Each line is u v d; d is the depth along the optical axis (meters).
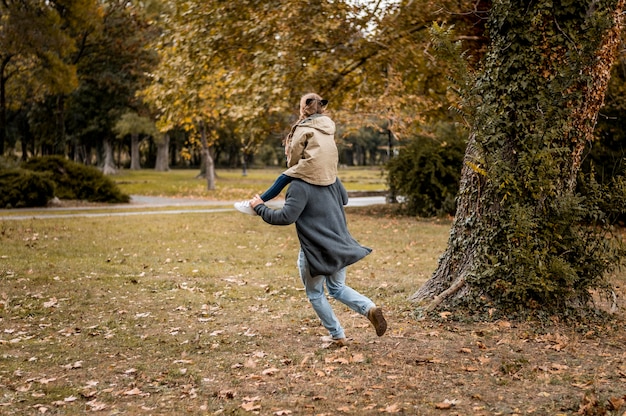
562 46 6.07
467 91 6.28
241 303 7.27
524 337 5.57
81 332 6.04
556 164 6.13
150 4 34.91
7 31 27.69
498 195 6.23
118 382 4.60
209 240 13.11
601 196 6.09
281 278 8.86
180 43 16.47
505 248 6.18
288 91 15.74
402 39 14.20
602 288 6.39
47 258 10.34
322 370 4.77
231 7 15.20
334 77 16.34
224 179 46.62
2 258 10.18
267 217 4.99
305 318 6.47
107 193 25.12
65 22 31.44
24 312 6.77
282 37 15.24
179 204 24.53
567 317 6.06
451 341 5.50
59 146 35.03
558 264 5.90
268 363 4.98
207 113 19.11
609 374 4.56
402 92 15.99
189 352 5.34
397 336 5.68
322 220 5.05
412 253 11.58
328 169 5.06
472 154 6.54
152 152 83.06
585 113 6.21
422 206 19.20
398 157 19.73
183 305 7.14
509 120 6.19
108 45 36.62
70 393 4.36
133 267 9.68
